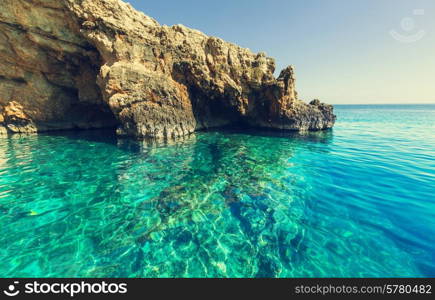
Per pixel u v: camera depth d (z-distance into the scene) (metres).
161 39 17.94
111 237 4.98
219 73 20.61
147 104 16.08
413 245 4.57
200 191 7.50
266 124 23.94
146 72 16.22
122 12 15.97
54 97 19.42
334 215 5.86
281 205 6.49
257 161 11.20
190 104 19.95
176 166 10.21
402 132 22.17
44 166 9.90
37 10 15.22
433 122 34.16
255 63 22.62
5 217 5.68
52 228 5.26
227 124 25.94
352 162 10.91
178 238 4.98
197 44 19.83
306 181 8.34
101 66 16.16
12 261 4.20
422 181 8.08
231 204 6.58
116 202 6.63
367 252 4.42
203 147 14.23
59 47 16.61
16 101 18.16
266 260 4.31
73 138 16.41
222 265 4.20
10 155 11.57
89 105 20.70
